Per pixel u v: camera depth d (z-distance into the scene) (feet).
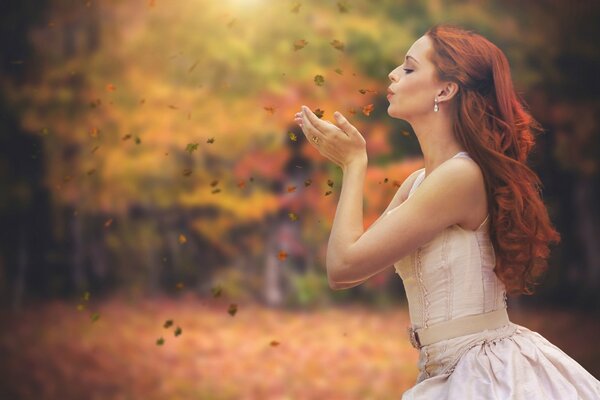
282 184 46.62
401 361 39.73
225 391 34.22
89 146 43.96
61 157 46.96
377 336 45.24
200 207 55.01
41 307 52.21
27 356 40.16
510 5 54.24
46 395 34.47
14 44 47.21
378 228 7.80
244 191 45.85
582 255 55.93
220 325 47.16
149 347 42.06
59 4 46.68
